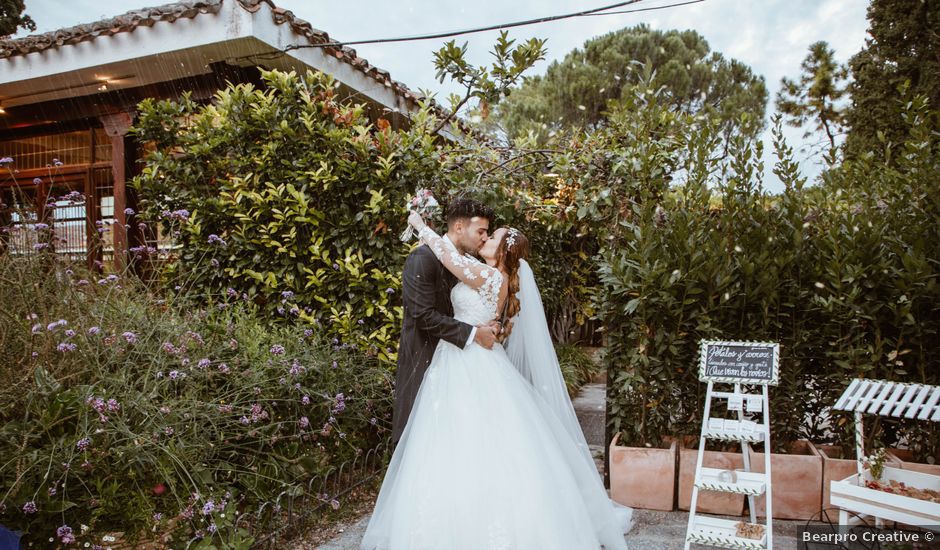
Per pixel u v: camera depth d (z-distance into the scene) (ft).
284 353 10.28
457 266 8.45
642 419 11.34
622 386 11.43
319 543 9.27
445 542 7.32
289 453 9.93
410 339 8.87
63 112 22.30
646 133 12.32
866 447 10.53
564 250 19.77
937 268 9.91
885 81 33.19
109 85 20.93
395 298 13.07
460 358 8.53
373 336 12.56
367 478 11.27
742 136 11.22
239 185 13.64
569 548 7.39
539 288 18.07
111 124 21.59
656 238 11.00
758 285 10.74
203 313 10.28
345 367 11.59
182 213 11.68
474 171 13.93
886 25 33.86
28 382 7.36
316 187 13.24
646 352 11.12
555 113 44.45
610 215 12.53
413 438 8.18
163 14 17.40
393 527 7.70
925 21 32.60
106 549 7.17
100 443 7.34
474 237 8.84
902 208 10.54
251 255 13.71
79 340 8.14
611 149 12.88
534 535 7.29
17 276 8.27
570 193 13.88
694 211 11.08
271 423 9.27
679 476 10.80
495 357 8.71
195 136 14.44
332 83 14.14
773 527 9.95
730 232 10.98
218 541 8.00
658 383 11.26
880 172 11.53
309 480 10.30
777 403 10.88
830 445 11.19
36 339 7.74
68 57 19.02
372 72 21.79
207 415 8.32
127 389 8.00
